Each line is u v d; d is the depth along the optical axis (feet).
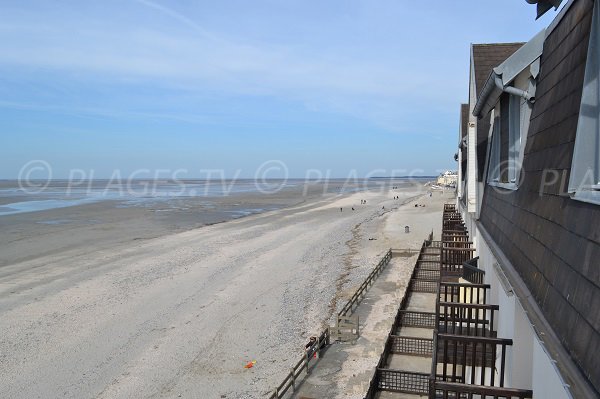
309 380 51.80
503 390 16.93
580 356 10.75
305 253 133.49
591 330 10.39
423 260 83.97
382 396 38.88
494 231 31.50
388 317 71.41
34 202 311.68
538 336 13.91
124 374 58.13
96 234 171.22
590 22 14.93
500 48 57.16
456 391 17.53
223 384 54.70
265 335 69.56
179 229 184.96
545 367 14.05
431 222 198.08
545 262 15.87
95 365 60.80
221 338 68.80
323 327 71.67
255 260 123.44
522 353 19.85
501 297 24.94
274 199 357.41
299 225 196.24
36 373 58.80
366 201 326.85
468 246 53.31
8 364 61.36
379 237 160.97
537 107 22.58
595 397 9.34
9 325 75.25
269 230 181.06
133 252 135.44
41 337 70.13
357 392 48.44
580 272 12.02
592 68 14.06
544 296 14.97
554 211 15.92
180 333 71.00
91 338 69.51
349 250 137.69
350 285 95.20
